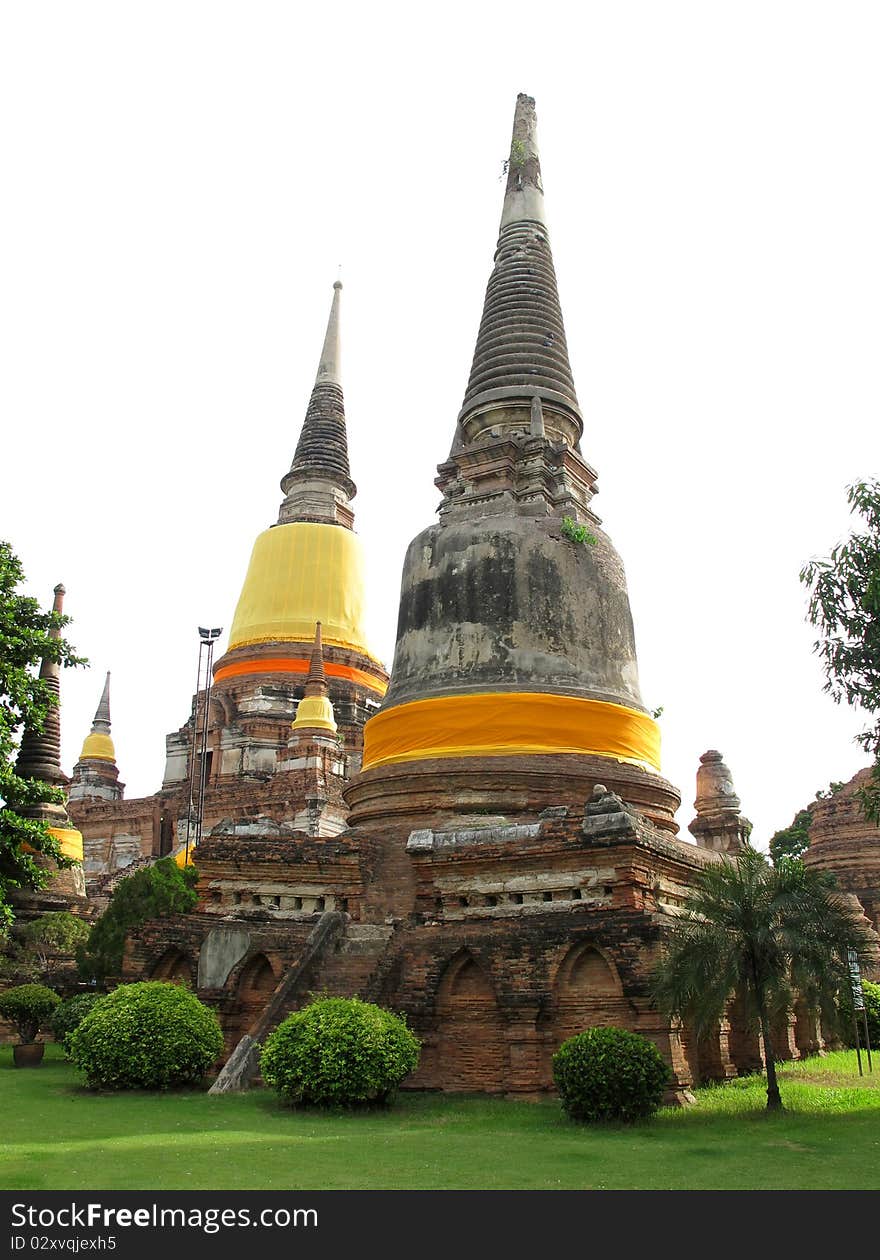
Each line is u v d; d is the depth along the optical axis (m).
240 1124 15.69
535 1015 19.33
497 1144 13.97
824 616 19.30
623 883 19.91
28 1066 24.31
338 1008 18.06
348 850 24.20
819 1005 17.14
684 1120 16.27
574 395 33.28
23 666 27.06
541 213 35.88
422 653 28.22
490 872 21.77
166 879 28.98
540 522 28.80
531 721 25.84
